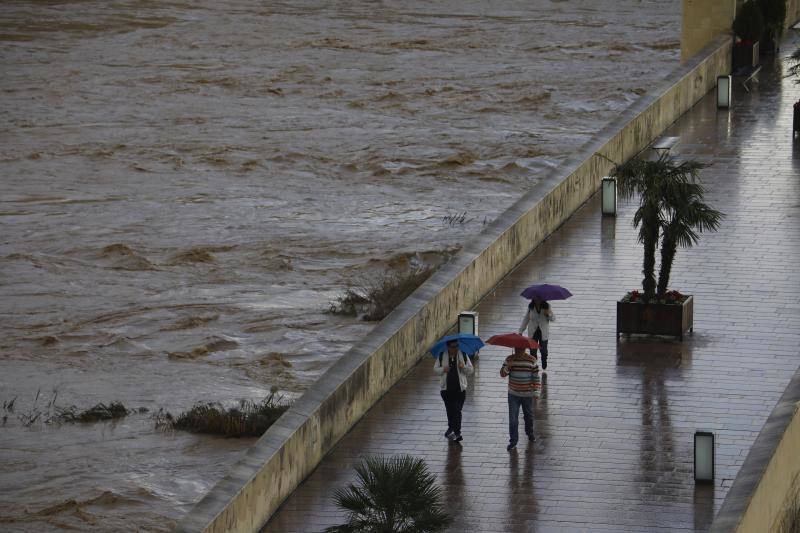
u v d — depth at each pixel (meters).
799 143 63.75
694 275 48.16
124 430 46.94
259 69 126.31
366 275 64.94
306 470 34.75
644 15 164.62
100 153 91.69
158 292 62.81
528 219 50.81
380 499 28.91
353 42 142.88
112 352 55.12
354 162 89.00
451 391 36.09
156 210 77.38
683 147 63.91
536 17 163.50
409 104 109.50
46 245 70.38
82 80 121.12
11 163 89.50
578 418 37.56
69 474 43.47
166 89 116.62
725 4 79.44
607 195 54.62
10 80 121.31
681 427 36.78
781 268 48.56
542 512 32.44
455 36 147.62
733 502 29.84
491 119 103.44
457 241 70.56
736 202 55.78
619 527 31.59
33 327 58.03
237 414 47.03
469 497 33.31
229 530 30.39
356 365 37.94
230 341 56.19
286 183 84.12
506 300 46.75
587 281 48.19
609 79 120.44
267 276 65.19
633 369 40.69
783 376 39.78
